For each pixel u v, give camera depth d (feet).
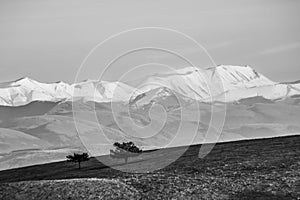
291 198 191.11
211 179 217.97
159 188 200.34
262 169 239.71
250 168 242.78
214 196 194.08
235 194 197.16
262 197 192.85
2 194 190.08
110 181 205.77
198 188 202.90
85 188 193.47
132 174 228.63
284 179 217.15
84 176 242.58
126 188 197.36
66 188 192.95
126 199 185.88
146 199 187.42
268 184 210.18
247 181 215.10
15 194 189.47
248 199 190.70
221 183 211.61
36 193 189.57
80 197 185.26
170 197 190.70
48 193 188.85
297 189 201.77
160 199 188.14
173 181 211.61
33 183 200.54
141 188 199.72
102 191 191.21
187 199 189.37
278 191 200.13
